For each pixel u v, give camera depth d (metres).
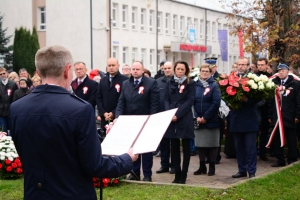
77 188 3.48
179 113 8.73
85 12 40.12
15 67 36.97
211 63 12.41
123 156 3.78
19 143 3.55
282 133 10.56
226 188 8.05
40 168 3.46
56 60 3.55
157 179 9.83
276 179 8.74
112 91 10.23
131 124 4.47
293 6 15.15
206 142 9.91
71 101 3.51
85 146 3.43
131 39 42.62
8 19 43.56
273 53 15.16
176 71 8.94
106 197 7.77
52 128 3.42
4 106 14.67
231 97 9.11
